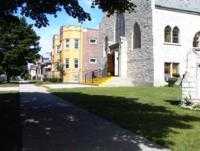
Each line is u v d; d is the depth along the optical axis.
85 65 65.12
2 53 58.19
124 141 11.49
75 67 65.00
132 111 18.30
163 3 40.66
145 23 41.19
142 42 41.72
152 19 39.97
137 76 42.56
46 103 21.62
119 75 44.88
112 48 48.06
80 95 26.78
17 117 16.11
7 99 23.86
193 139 11.68
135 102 22.44
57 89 33.44
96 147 10.64
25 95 27.09
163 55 40.38
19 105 20.45
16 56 58.66
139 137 12.12
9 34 57.00
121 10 16.97
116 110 18.66
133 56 43.47
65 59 65.25
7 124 14.39
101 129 13.49
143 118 15.99
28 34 59.44
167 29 41.09
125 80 43.22
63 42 65.75
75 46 65.19
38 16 17.80
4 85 44.97
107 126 14.13
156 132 12.83
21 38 59.12
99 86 39.91
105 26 52.06
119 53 45.22
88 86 39.78
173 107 20.19
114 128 13.71
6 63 59.56
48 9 17.17
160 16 40.41
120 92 29.31
